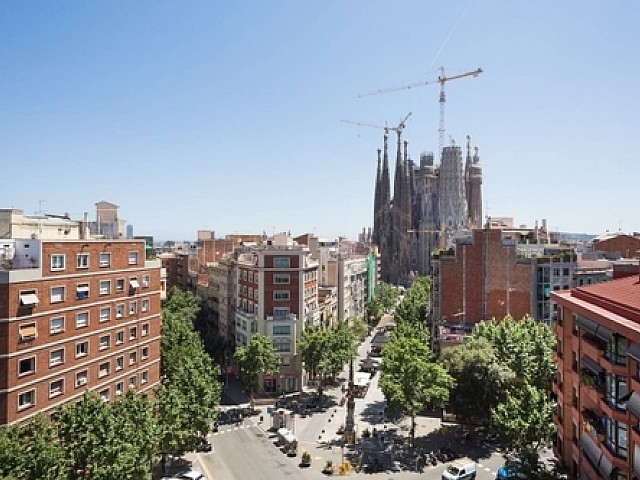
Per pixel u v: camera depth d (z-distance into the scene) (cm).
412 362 7000
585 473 4278
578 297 4709
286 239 11412
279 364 9475
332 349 9412
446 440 7450
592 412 4091
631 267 5459
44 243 5406
